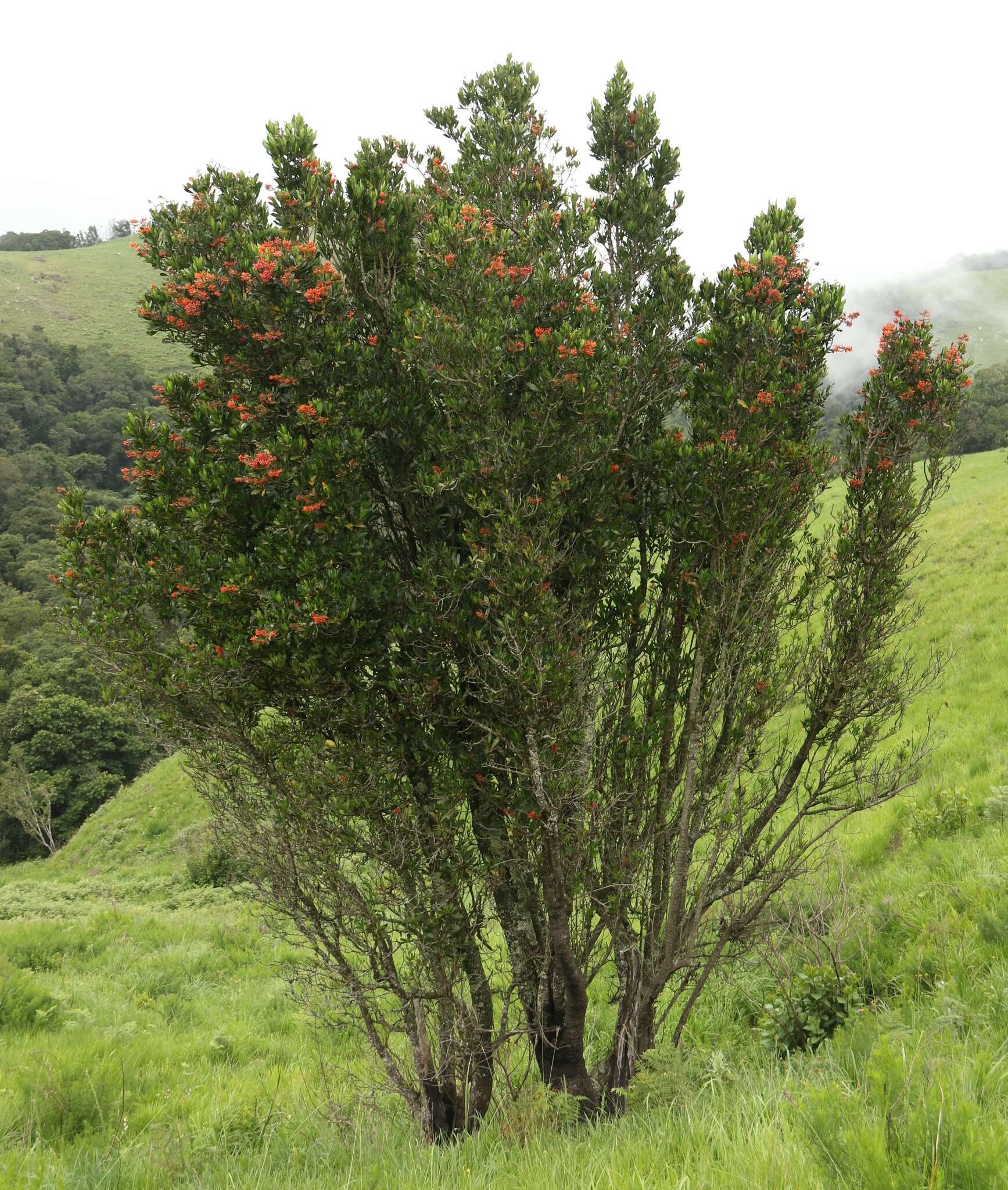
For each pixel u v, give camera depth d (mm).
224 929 17406
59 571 5473
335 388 5449
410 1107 6293
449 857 5656
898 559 6121
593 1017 8953
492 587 5285
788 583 6285
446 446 5184
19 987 11734
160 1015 12297
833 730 6305
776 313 6047
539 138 7402
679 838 6160
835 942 7531
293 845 5602
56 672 64750
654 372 6309
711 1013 8492
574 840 5523
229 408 5617
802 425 6262
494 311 5410
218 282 5219
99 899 24656
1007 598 20391
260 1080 9047
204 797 6020
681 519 5934
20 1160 5750
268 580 5215
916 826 11070
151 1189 5469
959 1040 4914
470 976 6172
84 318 187000
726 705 6059
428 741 5523
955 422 6086
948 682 16859
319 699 5379
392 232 5770
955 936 7371
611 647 6316
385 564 5672
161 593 5348
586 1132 5188
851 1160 2902
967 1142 2721
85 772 59000
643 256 7062
